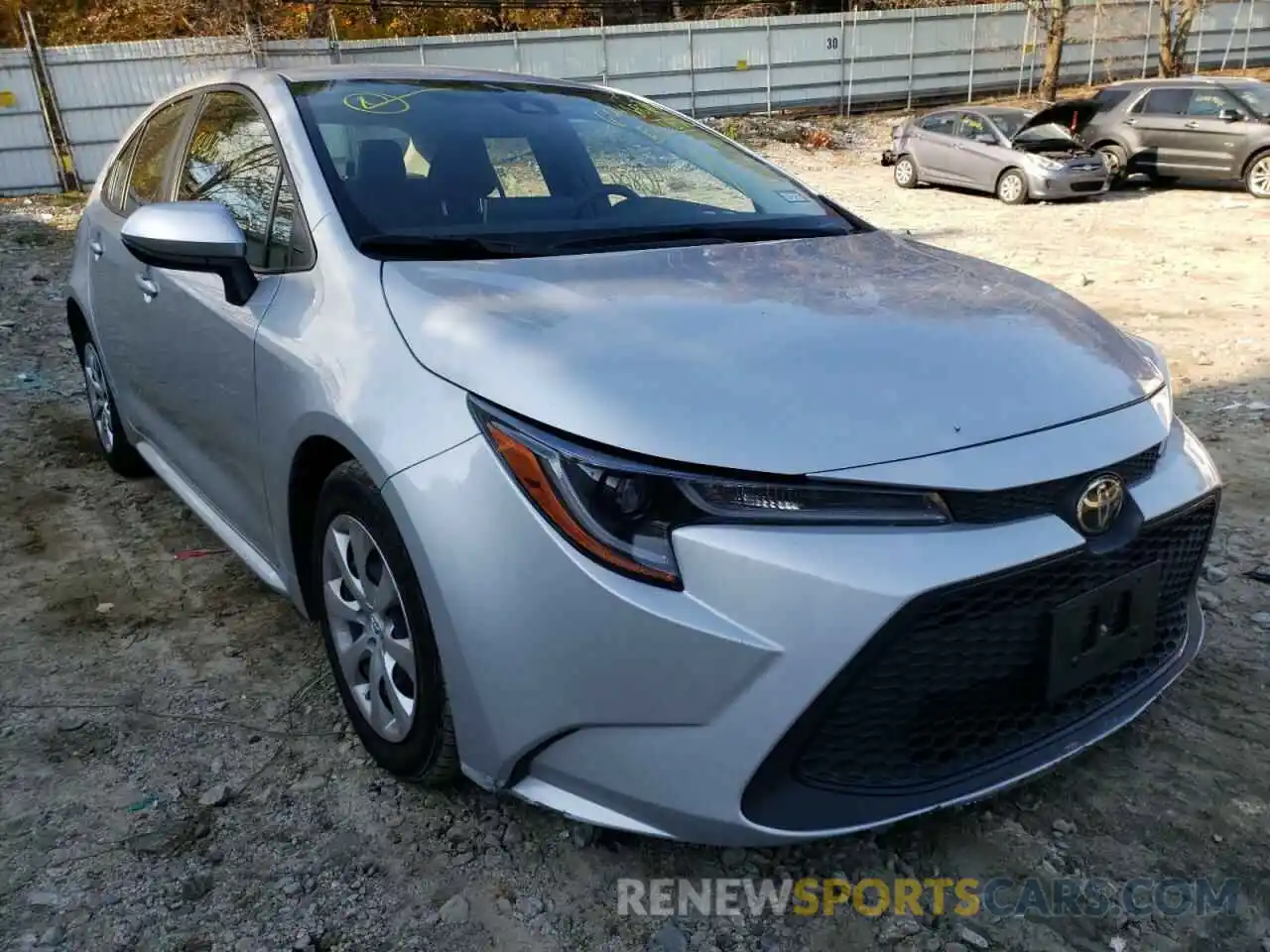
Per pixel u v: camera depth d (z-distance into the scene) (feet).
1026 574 5.89
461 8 94.99
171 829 7.24
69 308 13.92
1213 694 8.79
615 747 5.91
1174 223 39.40
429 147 9.11
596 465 5.69
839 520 5.63
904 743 6.03
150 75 57.11
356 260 7.60
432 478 6.19
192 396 9.63
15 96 54.03
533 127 9.95
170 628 10.11
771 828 5.78
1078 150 47.37
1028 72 90.07
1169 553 7.06
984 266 8.99
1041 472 5.93
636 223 9.05
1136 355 7.55
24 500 13.55
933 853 7.03
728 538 5.56
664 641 5.59
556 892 6.69
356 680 7.75
